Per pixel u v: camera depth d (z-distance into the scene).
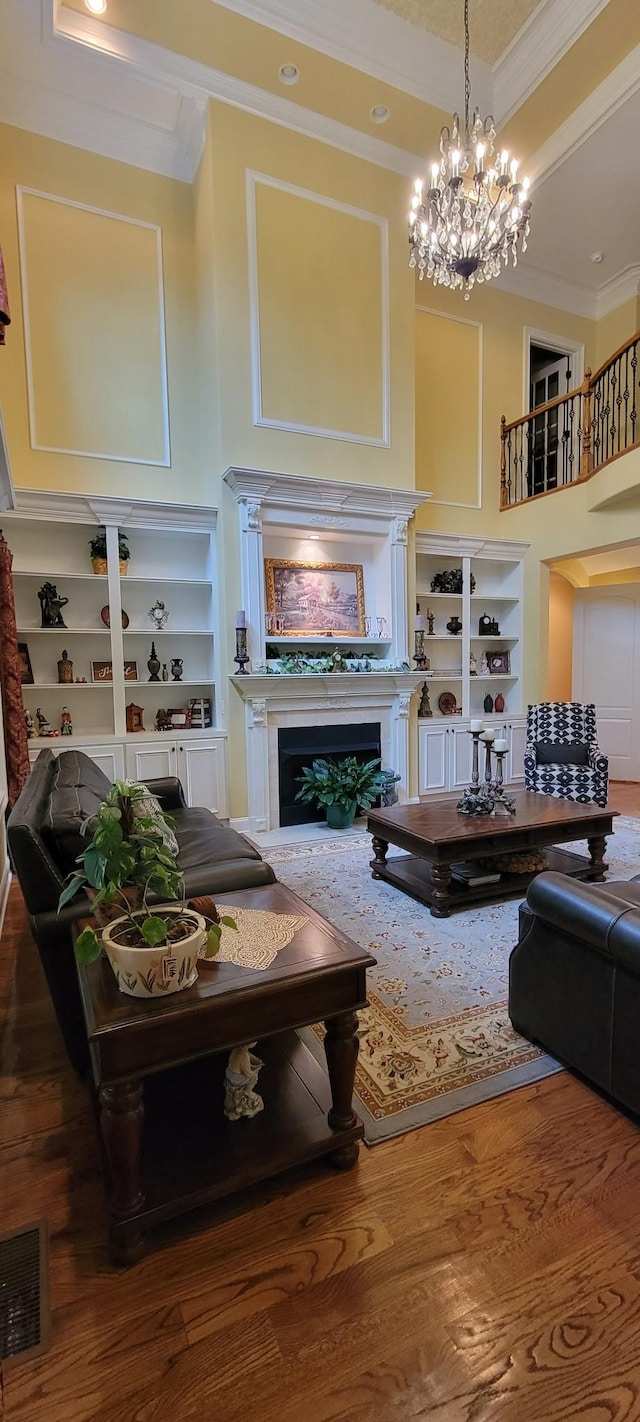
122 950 1.32
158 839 1.58
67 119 4.53
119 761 4.70
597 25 4.22
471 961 2.71
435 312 6.12
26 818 1.84
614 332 6.98
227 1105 1.65
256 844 4.56
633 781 6.74
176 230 5.00
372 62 4.49
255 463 4.86
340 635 5.42
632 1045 1.69
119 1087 1.29
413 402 5.56
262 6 4.08
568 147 5.01
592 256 6.34
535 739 5.41
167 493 5.05
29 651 4.79
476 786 3.73
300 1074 1.88
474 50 4.65
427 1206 1.48
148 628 5.20
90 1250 1.37
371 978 2.55
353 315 5.22
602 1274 1.31
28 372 4.52
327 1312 1.24
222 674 4.98
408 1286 1.29
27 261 4.48
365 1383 1.12
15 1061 2.07
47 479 4.62
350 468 5.26
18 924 3.22
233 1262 1.34
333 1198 1.50
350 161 5.11
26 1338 1.19
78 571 4.93
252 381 4.81
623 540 5.55
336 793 4.90
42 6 3.86
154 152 4.85
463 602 6.35
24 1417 1.07
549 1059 2.03
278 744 5.08
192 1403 1.09
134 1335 1.20
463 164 3.58
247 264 4.73
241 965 1.49
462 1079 1.93
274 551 5.32
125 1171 1.32
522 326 6.70
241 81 4.52
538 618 6.58
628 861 4.04
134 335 4.89
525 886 3.42
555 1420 1.06
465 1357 1.16
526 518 6.52
